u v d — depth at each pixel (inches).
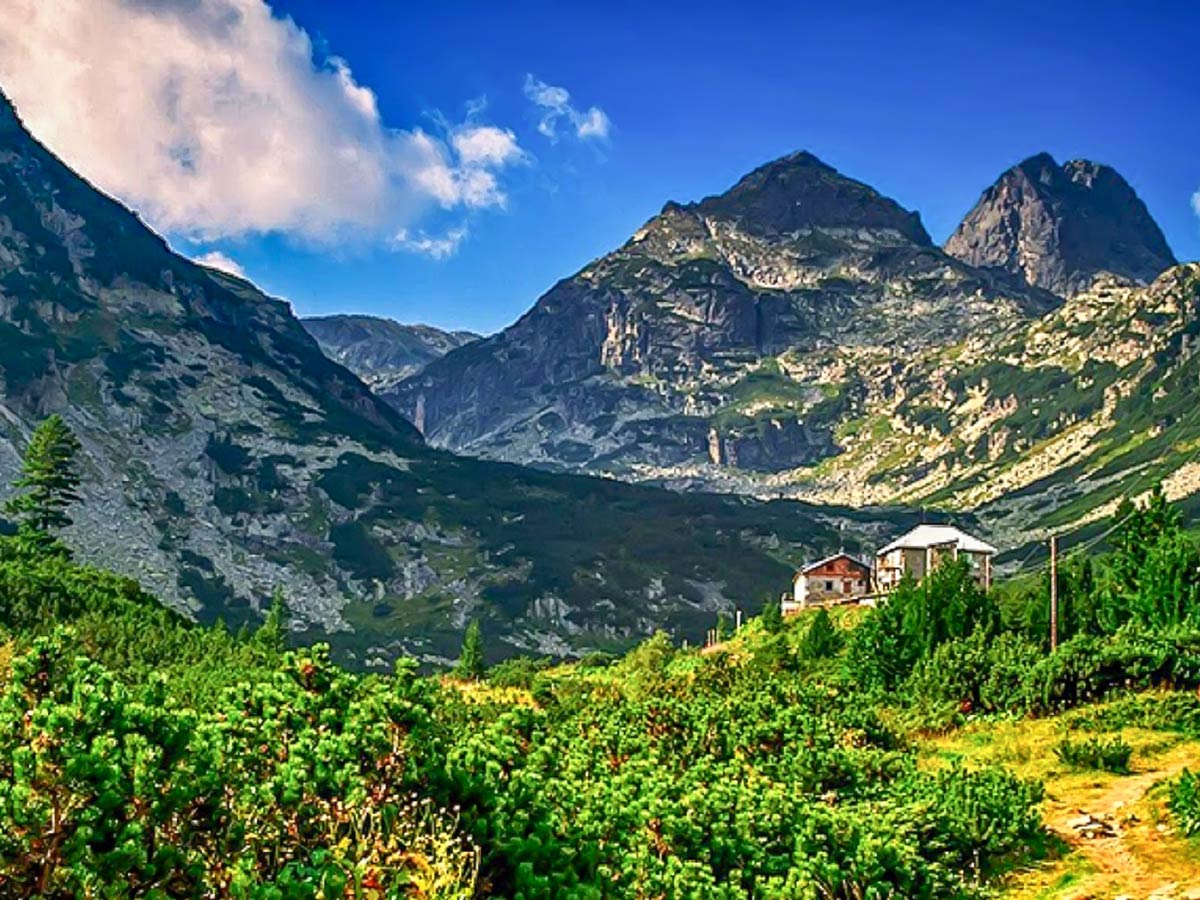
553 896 412.2
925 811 667.4
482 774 434.6
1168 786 754.2
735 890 478.3
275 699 439.8
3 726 330.0
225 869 350.3
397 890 358.6
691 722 866.8
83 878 307.3
